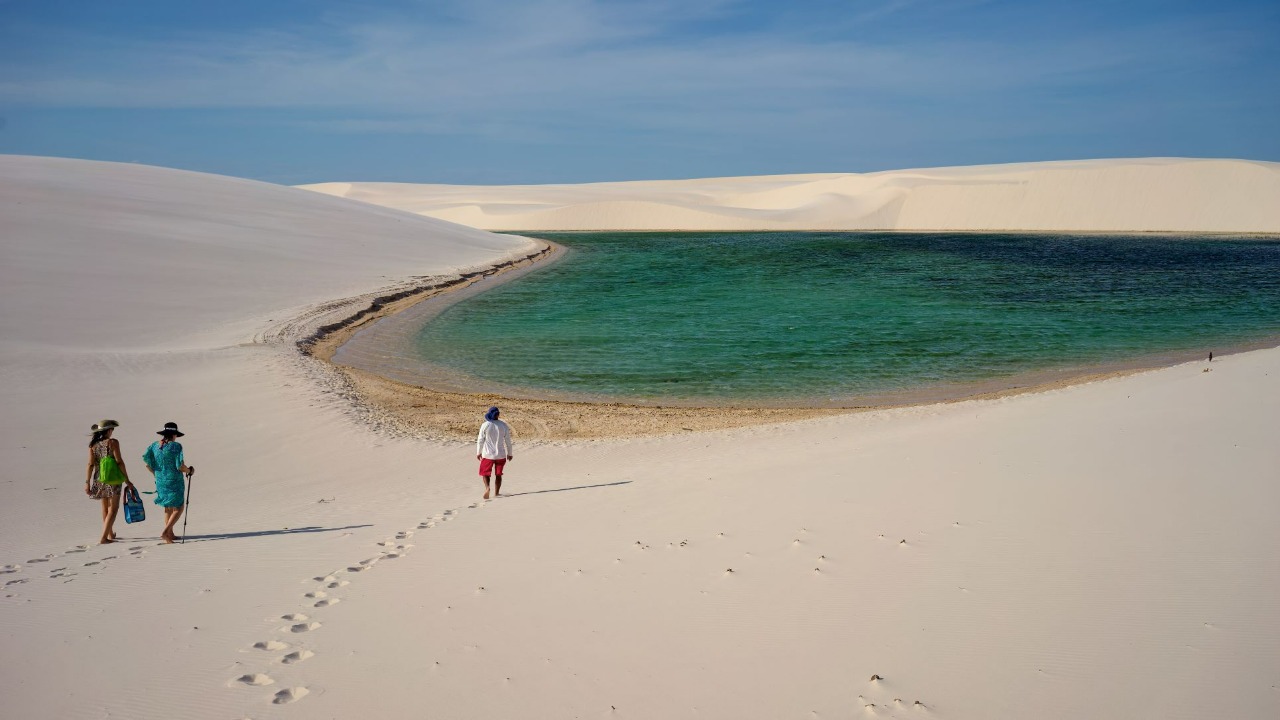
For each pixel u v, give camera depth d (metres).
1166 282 44.59
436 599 6.08
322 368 21.59
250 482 11.96
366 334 28.55
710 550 6.54
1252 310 33.78
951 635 4.65
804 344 26.86
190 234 44.00
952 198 113.25
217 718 4.43
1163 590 4.91
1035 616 4.76
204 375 19.42
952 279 46.91
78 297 28.41
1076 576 5.23
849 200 121.56
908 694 4.11
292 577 6.94
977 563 5.60
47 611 6.28
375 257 48.59
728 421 17.09
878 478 8.25
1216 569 5.12
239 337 25.20
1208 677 3.99
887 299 38.28
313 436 14.72
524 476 11.95
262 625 5.79
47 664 5.25
